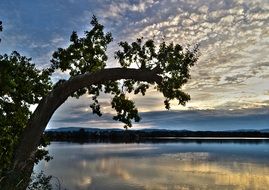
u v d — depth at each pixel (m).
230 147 122.25
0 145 14.88
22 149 11.02
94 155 84.62
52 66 15.41
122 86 16.11
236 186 35.59
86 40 14.96
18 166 10.35
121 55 14.11
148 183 38.22
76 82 12.25
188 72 14.12
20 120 15.52
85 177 43.72
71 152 99.06
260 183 37.31
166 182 38.66
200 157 72.31
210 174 44.56
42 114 11.50
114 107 16.20
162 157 73.62
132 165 57.84
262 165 54.81
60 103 11.97
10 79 13.43
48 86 16.05
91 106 16.20
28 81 15.43
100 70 12.78
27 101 15.51
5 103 15.19
